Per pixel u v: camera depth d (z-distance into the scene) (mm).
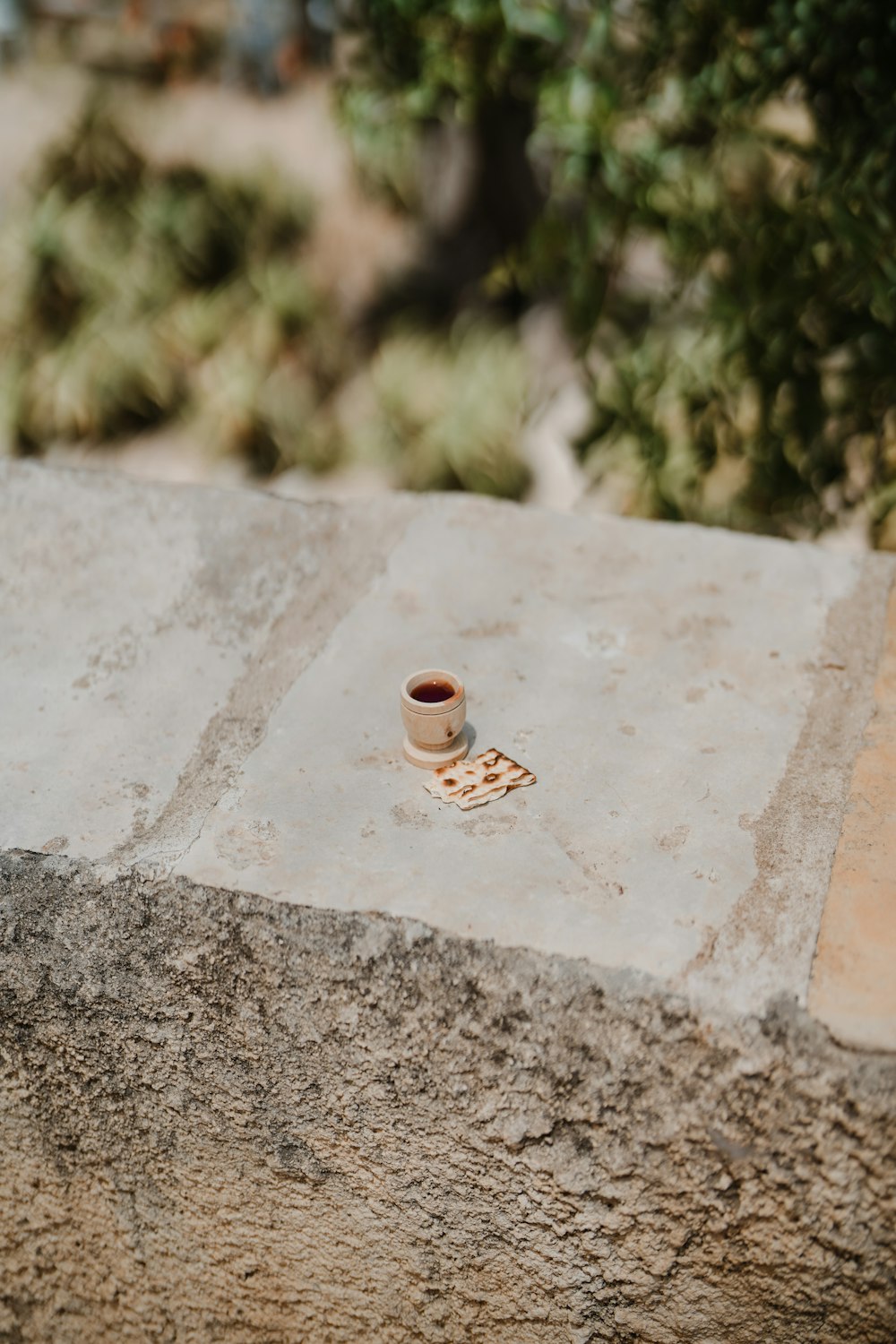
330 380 2479
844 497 1296
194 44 2869
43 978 764
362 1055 738
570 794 784
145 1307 857
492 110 1823
